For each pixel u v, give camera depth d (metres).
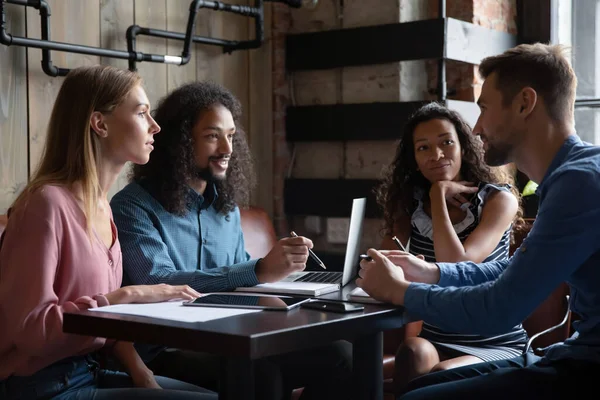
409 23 3.15
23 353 1.58
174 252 2.23
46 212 1.63
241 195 2.49
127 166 2.95
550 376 1.54
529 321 2.46
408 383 1.88
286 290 1.85
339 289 1.91
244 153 2.49
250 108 3.49
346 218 3.41
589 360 1.53
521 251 1.51
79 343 1.62
